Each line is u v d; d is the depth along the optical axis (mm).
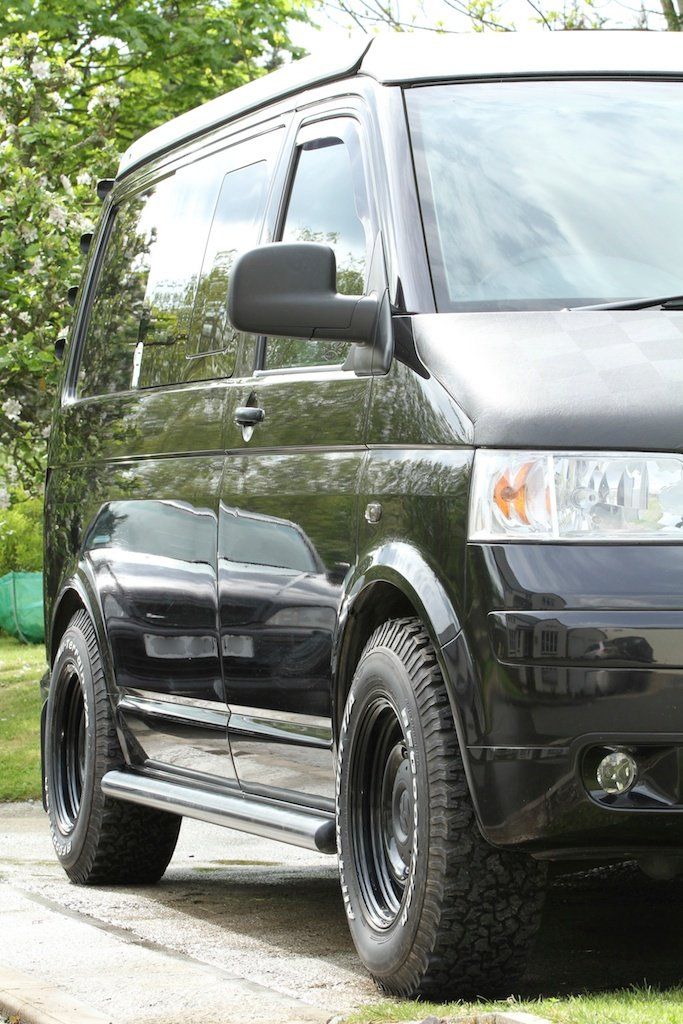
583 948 6621
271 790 7309
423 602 5605
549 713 5195
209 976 6223
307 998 6016
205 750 7855
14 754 15766
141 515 8367
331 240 6852
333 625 6379
